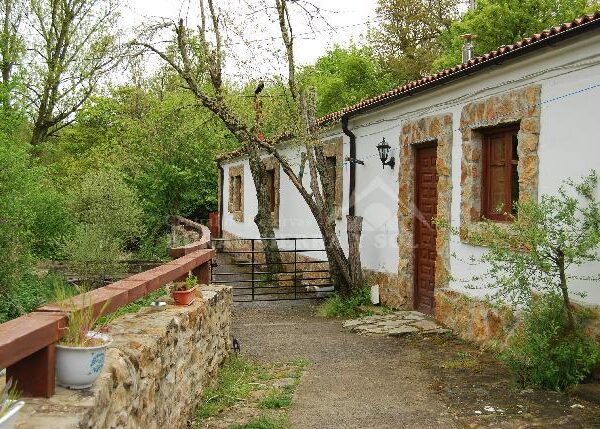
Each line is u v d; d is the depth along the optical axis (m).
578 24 5.01
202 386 4.77
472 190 6.85
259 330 8.07
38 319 2.42
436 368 5.71
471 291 6.82
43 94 16.16
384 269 9.15
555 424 4.02
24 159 9.16
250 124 10.83
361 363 6.06
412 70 20.64
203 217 21.86
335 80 19.28
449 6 21.73
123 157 16.23
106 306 2.97
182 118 12.88
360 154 9.88
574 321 4.85
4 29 15.42
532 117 5.85
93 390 2.47
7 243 8.33
